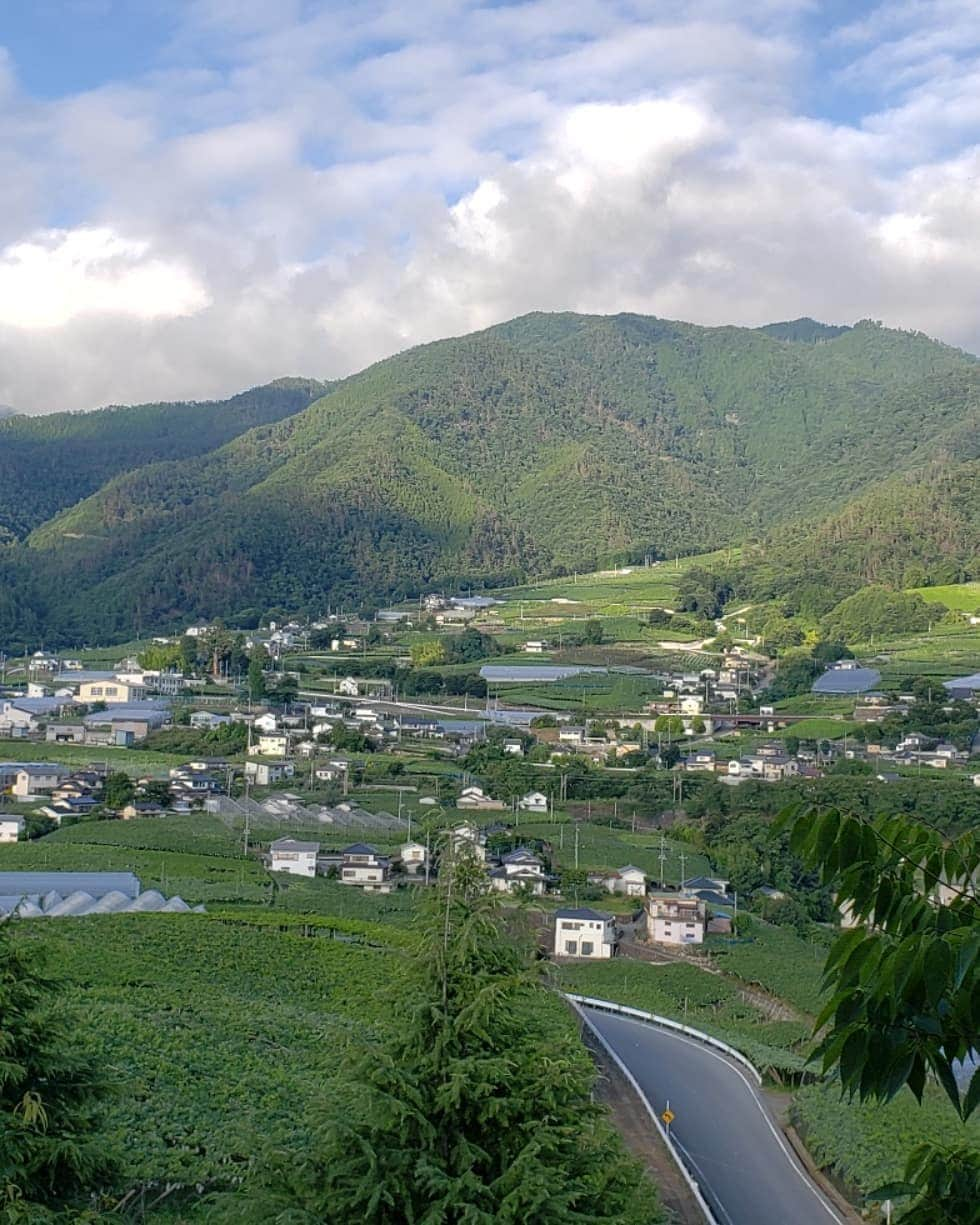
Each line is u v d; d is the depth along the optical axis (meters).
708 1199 31.30
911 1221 7.09
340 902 66.81
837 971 6.87
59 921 53.03
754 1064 44.50
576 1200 14.46
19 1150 15.54
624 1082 40.38
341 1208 13.79
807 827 7.03
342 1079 14.92
